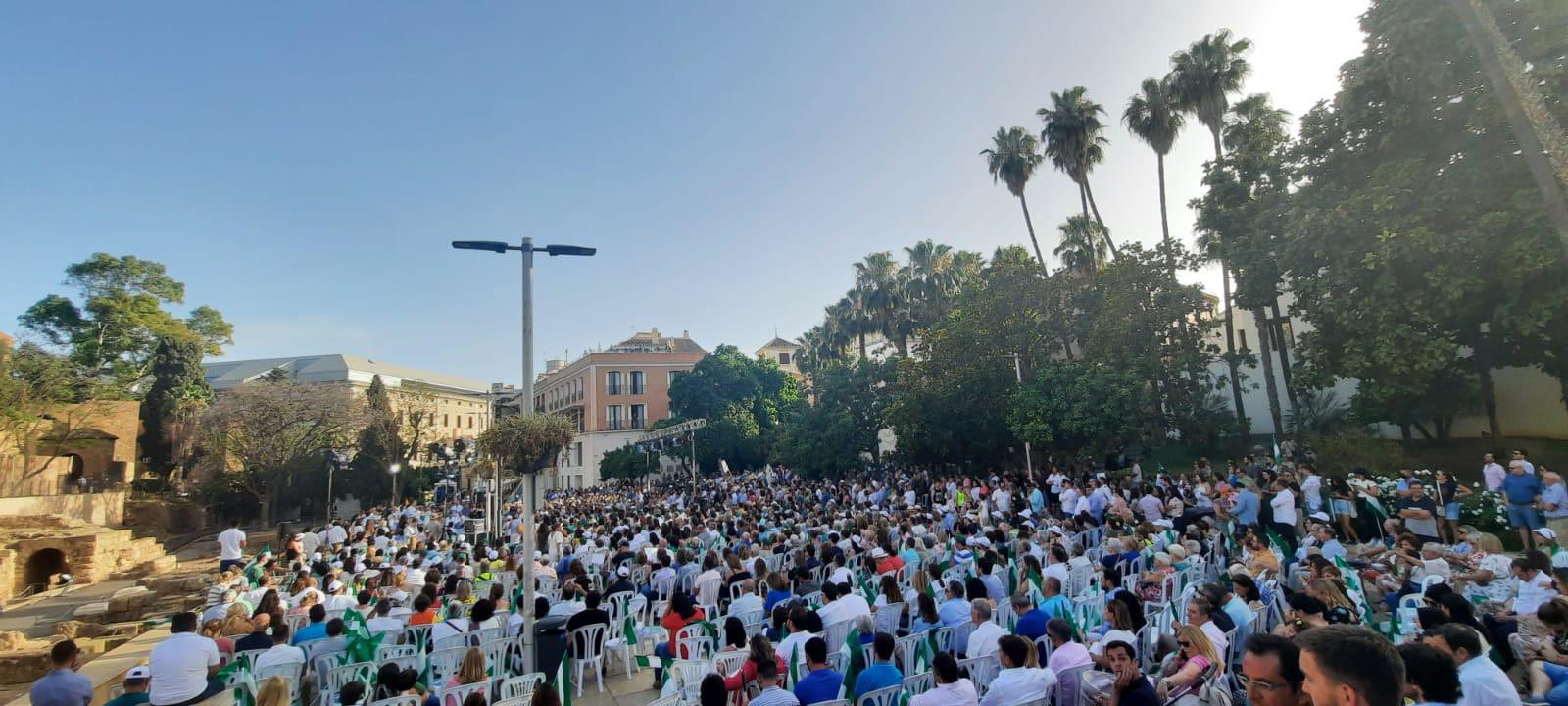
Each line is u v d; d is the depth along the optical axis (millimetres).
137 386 48500
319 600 10953
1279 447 22047
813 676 6305
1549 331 15180
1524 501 12398
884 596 9352
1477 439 22250
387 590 11633
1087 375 24125
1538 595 6973
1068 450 26750
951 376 28906
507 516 29750
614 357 70750
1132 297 25016
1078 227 39062
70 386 34844
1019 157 35688
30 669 13930
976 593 8789
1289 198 20781
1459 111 15922
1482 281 15047
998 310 28641
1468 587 8422
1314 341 19188
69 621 17938
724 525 18828
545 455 19516
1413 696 3305
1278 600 8492
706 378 59469
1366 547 11125
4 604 20953
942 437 29109
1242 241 22516
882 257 48344
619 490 50375
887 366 37719
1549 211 11023
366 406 48531
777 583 10148
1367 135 18750
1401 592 8406
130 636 15977
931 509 21359
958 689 5637
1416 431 25031
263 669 7977
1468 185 15453
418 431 51250
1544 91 14086
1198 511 14656
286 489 44688
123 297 48188
